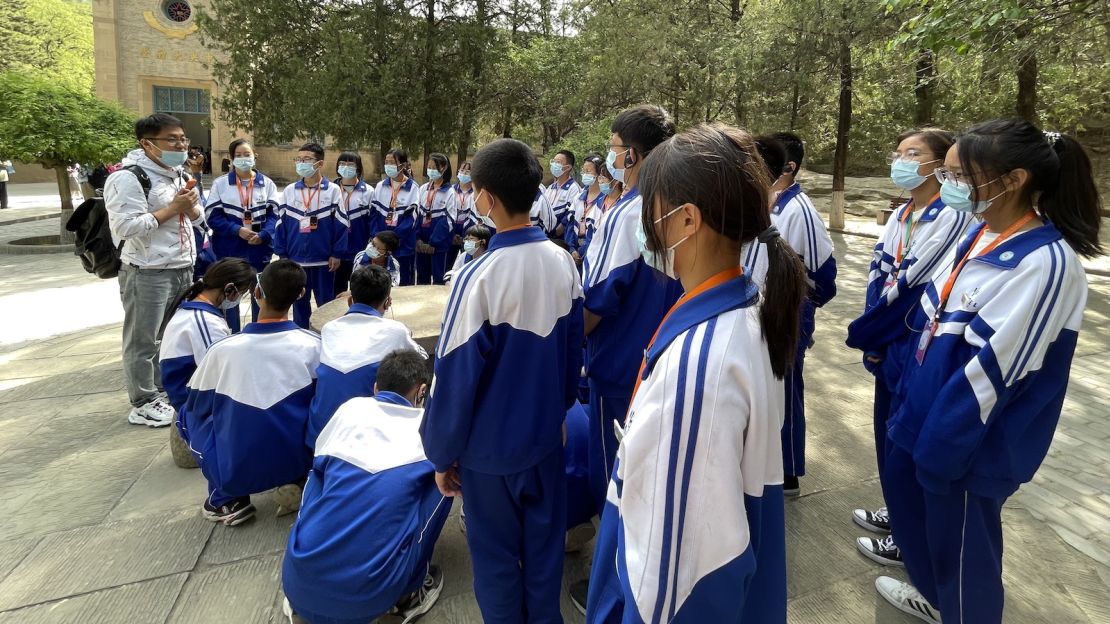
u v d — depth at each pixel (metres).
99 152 10.08
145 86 23.06
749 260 1.85
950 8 4.63
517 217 1.72
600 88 12.48
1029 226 1.57
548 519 1.81
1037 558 2.38
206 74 23.56
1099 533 2.55
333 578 1.81
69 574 2.27
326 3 12.82
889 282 2.42
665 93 12.42
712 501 0.90
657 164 1.00
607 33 11.55
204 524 2.60
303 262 5.27
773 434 0.99
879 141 13.17
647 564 0.93
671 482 0.92
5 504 2.76
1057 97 11.34
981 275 1.60
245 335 2.54
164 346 2.90
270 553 2.41
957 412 1.50
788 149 2.56
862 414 3.70
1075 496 2.83
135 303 3.55
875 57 10.56
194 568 2.32
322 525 1.89
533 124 15.42
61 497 2.81
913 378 1.77
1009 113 11.15
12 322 6.12
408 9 12.99
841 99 12.40
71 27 28.52
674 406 0.92
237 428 2.44
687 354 0.93
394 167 6.18
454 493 1.83
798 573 2.29
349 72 11.75
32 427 3.57
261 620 2.06
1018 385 1.51
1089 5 5.03
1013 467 1.56
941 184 1.76
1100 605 2.12
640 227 1.09
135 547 2.44
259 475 2.48
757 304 1.00
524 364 1.68
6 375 4.49
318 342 2.74
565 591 2.23
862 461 3.12
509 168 1.66
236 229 4.98
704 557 0.91
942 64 8.74
